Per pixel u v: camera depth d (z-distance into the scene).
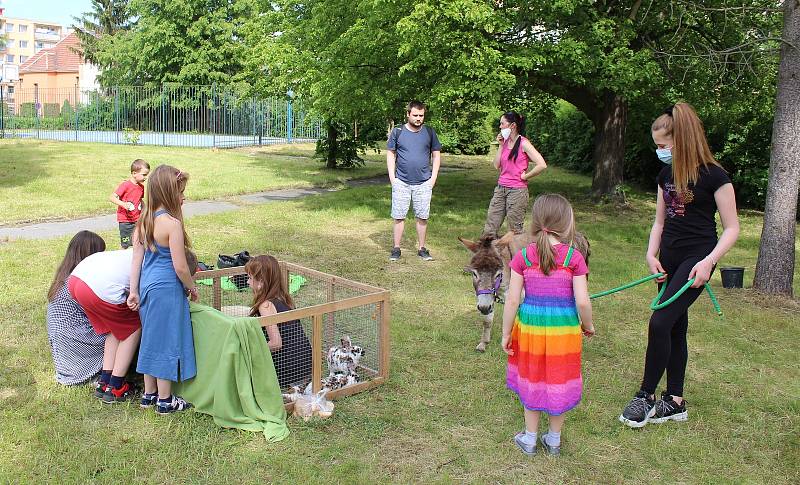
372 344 5.16
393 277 8.22
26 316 6.16
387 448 4.09
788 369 5.61
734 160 15.88
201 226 10.94
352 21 12.66
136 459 3.78
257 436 4.10
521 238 6.38
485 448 4.12
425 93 12.88
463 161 27.88
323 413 4.34
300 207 13.34
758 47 11.56
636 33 13.30
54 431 4.03
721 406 4.84
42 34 139.75
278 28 18.55
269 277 4.86
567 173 23.47
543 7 11.99
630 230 12.16
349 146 22.09
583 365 5.58
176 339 4.25
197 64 44.50
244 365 4.17
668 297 4.37
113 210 12.35
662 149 4.42
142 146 29.09
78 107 38.41
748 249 11.04
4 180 15.54
